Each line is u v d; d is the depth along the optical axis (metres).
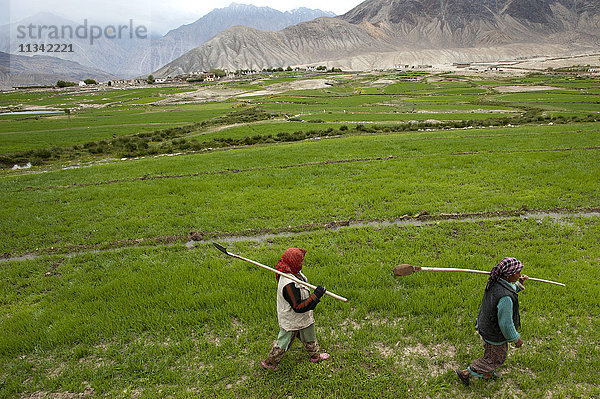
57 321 8.03
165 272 10.10
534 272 9.21
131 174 23.77
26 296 9.55
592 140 26.23
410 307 7.96
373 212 14.52
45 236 13.83
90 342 7.39
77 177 23.75
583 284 8.62
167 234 13.40
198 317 7.91
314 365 6.43
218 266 10.35
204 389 6.07
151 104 127.12
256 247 11.80
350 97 122.25
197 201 16.95
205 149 42.06
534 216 13.48
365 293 8.49
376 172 20.41
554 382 5.98
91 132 62.31
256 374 6.36
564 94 99.25
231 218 14.59
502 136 30.69
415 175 19.55
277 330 7.45
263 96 137.50
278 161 25.09
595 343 6.81
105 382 6.26
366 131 50.97
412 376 6.21
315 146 31.34
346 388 5.93
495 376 6.10
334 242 11.79
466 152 24.56
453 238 11.70
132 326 7.86
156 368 6.55
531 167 19.53
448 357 6.62
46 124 75.50
